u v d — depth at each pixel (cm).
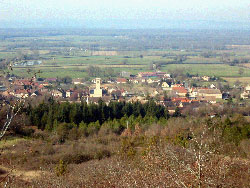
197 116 8662
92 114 7981
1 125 3475
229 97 12588
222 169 2403
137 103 9062
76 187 3241
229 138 4766
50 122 7212
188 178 2267
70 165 4578
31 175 3891
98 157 4962
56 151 5128
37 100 9731
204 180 2064
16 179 3538
